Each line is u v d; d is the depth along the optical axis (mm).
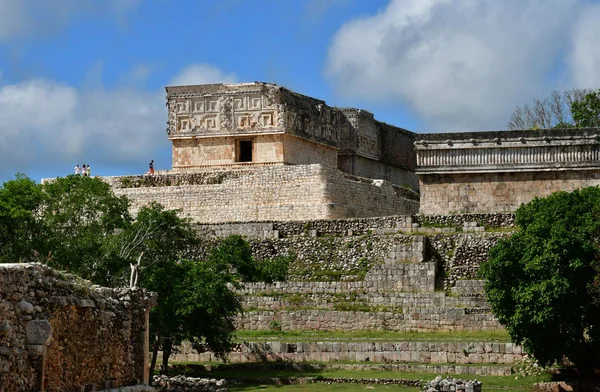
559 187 63094
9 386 20750
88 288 25141
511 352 47344
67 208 53062
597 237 44438
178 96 76438
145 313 28031
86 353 24672
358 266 59938
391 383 44375
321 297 56688
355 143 86062
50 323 22672
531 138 63625
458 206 64562
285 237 63844
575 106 85062
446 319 52688
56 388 22984
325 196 68875
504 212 61406
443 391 37375
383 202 75125
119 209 56250
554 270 43469
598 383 43031
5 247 45188
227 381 44875
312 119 78125
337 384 44375
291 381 45000
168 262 48312
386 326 53469
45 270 22812
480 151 64375
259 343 50188
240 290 57219
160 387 39219
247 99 74875
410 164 96062
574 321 43219
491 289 45188
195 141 76000
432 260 58688
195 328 46906
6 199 51438
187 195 72562
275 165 73062
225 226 65188
